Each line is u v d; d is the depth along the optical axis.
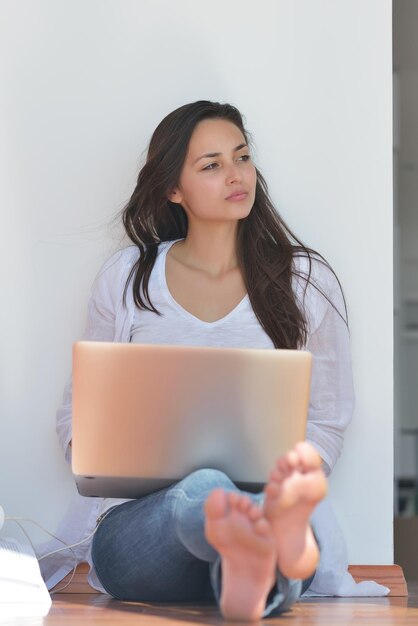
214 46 3.27
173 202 3.00
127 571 2.38
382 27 3.26
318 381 2.89
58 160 3.24
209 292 2.85
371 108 3.24
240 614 1.99
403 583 3.04
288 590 2.07
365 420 3.16
